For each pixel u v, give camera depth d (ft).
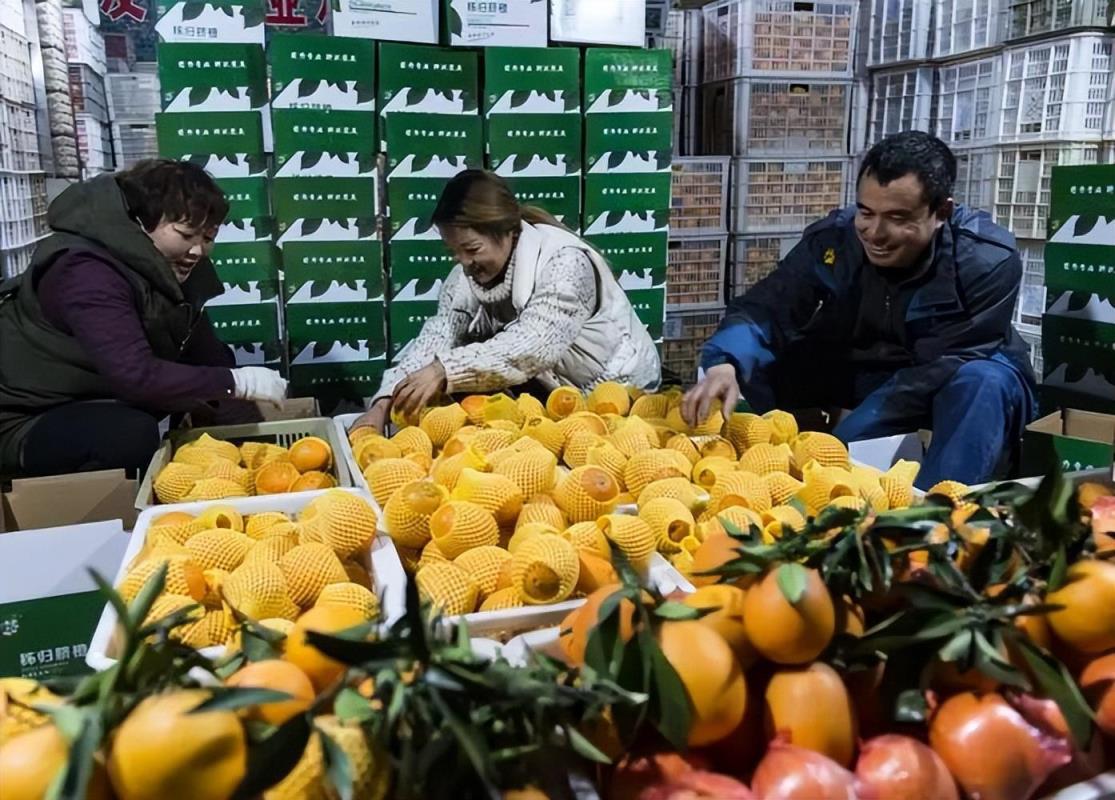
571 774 2.47
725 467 5.26
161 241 6.85
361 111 9.32
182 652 2.38
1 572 5.18
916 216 7.14
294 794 2.21
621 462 5.29
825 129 12.44
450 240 7.43
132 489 6.08
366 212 9.56
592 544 4.17
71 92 10.53
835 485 4.72
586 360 8.09
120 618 2.22
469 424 6.45
